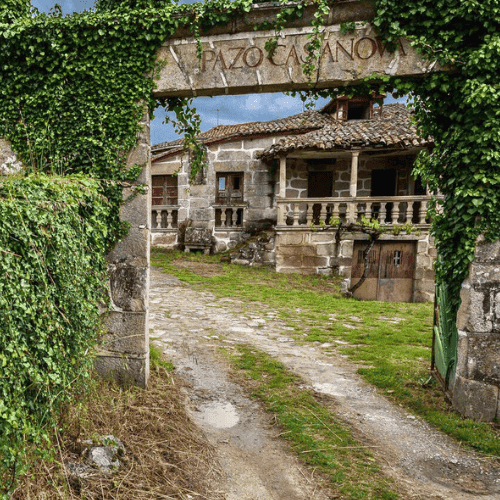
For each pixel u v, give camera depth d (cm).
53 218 282
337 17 391
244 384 463
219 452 326
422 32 377
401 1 371
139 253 415
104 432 311
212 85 409
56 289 282
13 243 241
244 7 387
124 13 400
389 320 781
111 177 412
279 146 1192
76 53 407
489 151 366
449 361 421
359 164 1370
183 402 410
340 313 834
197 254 1463
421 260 1155
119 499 246
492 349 382
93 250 371
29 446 242
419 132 439
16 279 235
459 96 381
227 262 1340
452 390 411
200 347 581
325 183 1405
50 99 416
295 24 397
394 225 1143
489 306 381
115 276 418
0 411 208
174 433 338
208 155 1478
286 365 523
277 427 370
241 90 419
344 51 394
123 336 418
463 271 394
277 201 1221
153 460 294
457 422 378
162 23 397
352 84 404
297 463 316
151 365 485
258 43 404
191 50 408
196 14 394
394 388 457
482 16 357
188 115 450
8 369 220
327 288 1105
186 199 1513
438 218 422
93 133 414
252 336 650
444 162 409
